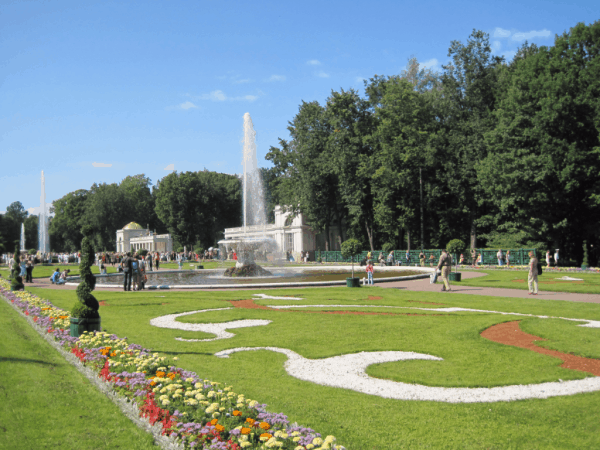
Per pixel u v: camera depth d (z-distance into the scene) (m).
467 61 52.34
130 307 18.91
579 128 40.44
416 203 55.06
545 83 40.91
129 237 109.31
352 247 26.34
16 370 8.74
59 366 9.30
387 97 51.88
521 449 5.69
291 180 64.31
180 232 99.50
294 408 7.05
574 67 41.59
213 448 5.06
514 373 8.79
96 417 6.64
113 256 73.81
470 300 19.47
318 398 7.54
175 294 24.05
